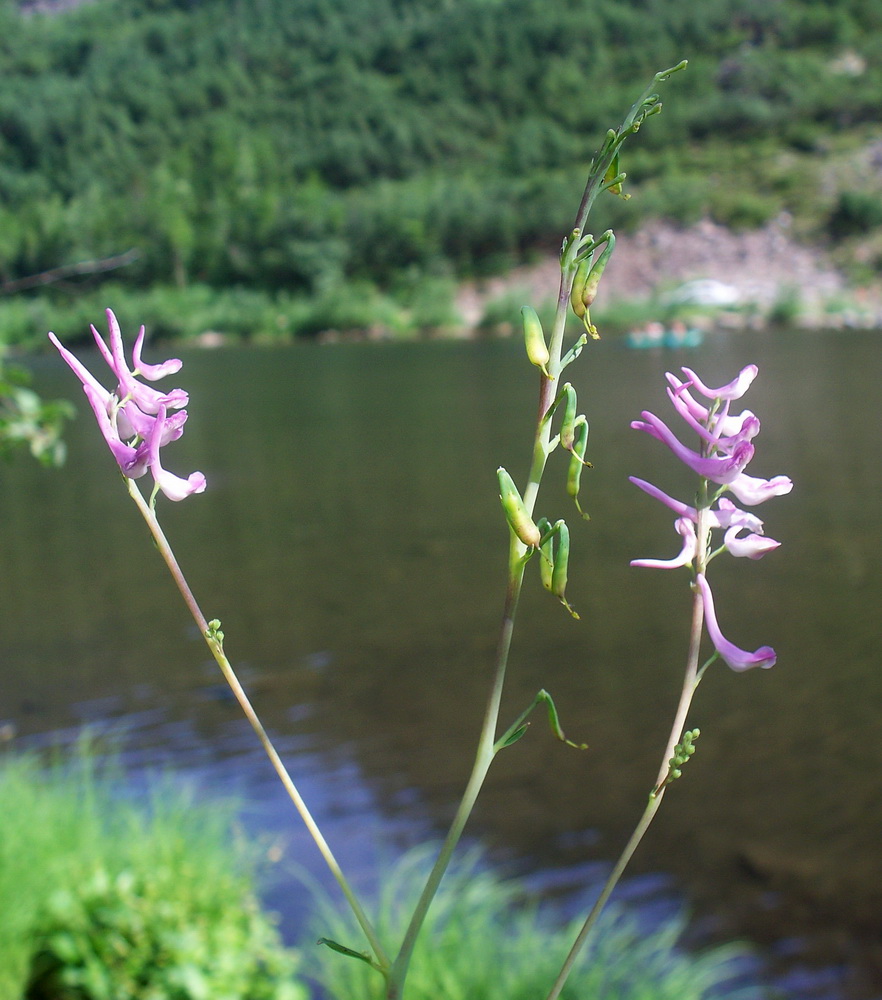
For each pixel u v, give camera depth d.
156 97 108.44
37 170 97.81
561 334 1.08
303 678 8.73
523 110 102.88
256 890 4.77
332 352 53.75
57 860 3.60
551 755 7.04
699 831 5.94
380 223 74.81
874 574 11.05
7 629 10.49
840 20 98.25
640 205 69.88
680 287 61.22
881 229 65.38
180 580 1.15
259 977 3.54
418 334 67.12
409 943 1.16
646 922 5.05
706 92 91.50
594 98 100.75
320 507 16.11
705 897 5.25
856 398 25.12
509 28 107.00
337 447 22.08
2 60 127.31
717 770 6.73
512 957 3.61
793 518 13.91
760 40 101.06
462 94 105.00
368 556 12.91
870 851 5.64
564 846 5.80
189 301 71.50
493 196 76.62
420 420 25.72
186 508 16.61
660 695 8.07
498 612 10.43
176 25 130.25
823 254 64.88
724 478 1.12
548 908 5.16
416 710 7.96
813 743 7.07
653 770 6.76
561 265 1.08
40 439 4.47
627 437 21.14
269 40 119.19
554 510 14.97
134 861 3.80
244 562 12.95
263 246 76.94
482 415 25.89
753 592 10.75
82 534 14.98
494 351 48.91
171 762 7.04
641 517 14.21
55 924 3.39
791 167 75.44
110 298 68.38
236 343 68.00
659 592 10.81
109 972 3.29
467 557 12.61
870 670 8.30
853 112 82.12
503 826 6.05
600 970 3.59
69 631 10.33
